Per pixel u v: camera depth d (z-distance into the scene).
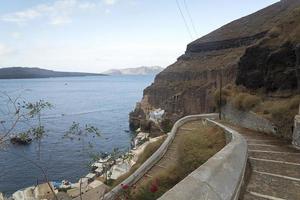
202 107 67.69
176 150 22.94
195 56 97.81
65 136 9.70
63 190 30.41
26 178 39.84
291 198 6.86
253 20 89.50
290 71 21.41
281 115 16.55
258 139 15.69
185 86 78.81
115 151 10.70
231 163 6.36
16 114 7.97
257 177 8.41
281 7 84.12
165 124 71.88
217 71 69.44
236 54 74.62
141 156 29.11
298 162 10.25
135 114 90.19
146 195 15.41
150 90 95.12
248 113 21.64
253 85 26.23
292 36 22.42
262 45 26.00
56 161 43.94
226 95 29.44
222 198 4.58
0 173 40.53
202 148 17.69
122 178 22.83
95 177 29.97
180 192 3.87
